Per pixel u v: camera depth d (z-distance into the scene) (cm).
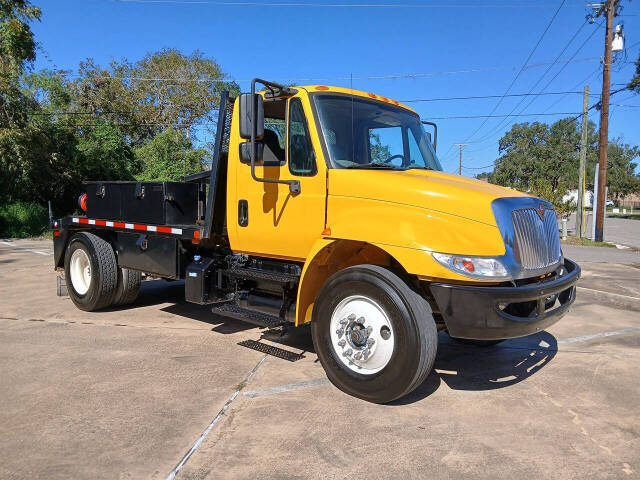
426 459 330
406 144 542
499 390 454
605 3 2439
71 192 2914
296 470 315
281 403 415
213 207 560
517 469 320
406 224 402
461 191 403
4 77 2262
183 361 514
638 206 11225
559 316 434
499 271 386
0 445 341
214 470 314
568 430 375
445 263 382
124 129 3778
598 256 1697
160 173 3039
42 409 396
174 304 780
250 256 550
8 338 587
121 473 310
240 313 522
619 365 523
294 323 500
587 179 7756
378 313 413
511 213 404
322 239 454
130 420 380
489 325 379
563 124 7006
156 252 630
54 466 316
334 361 439
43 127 2673
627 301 863
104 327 641
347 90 505
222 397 425
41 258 1384
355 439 356
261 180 459
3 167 2367
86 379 460
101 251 691
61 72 3147
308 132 468
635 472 317
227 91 555
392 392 402
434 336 396
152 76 3953
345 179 442
